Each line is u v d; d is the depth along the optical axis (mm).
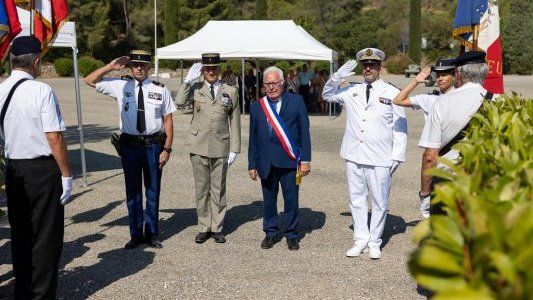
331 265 5562
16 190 4301
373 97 5672
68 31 8875
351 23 67625
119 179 9719
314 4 73062
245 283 5098
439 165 4312
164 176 9922
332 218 7273
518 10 58562
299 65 36312
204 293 4883
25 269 4430
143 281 5152
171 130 6133
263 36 19797
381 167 5652
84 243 6266
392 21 75312
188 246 6168
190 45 19797
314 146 13641
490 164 2395
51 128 4199
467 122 4203
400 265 5547
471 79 4301
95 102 26781
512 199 1895
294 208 5992
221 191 6281
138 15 60125
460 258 1681
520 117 3658
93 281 5156
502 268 1429
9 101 4219
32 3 6410
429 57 65125
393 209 7695
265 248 6066
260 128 5926
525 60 57344
